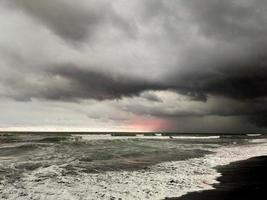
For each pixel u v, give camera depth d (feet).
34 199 31.22
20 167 52.60
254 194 33.96
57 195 32.96
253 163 63.41
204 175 46.93
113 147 105.81
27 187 36.91
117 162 62.90
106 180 42.04
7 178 42.47
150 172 49.83
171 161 66.28
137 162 63.57
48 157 69.21
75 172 48.80
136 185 38.60
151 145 122.11
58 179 42.39
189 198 32.04
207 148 109.70
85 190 35.53
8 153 77.51
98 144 122.93
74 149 93.81
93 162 62.18
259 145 130.72
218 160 68.90
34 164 56.65
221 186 38.27
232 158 73.67
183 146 119.65
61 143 121.29
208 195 33.35
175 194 33.76
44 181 40.81
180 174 47.83
